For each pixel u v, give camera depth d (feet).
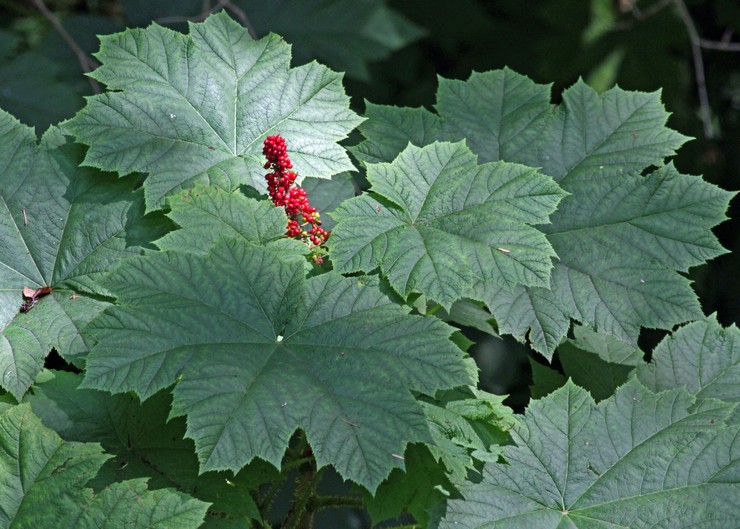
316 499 6.48
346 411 5.91
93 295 6.34
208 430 5.83
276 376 5.96
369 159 6.72
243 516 6.07
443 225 6.32
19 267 6.34
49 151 6.45
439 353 6.00
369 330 6.06
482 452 6.14
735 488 6.11
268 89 6.63
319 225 6.46
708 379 6.57
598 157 6.69
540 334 6.40
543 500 6.13
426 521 6.12
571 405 6.23
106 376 5.89
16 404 6.15
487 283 6.42
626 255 6.50
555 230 6.60
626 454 6.17
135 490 5.94
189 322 6.01
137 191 6.45
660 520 6.09
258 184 6.50
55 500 5.93
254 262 6.15
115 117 6.47
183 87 6.56
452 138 6.77
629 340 6.41
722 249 6.43
